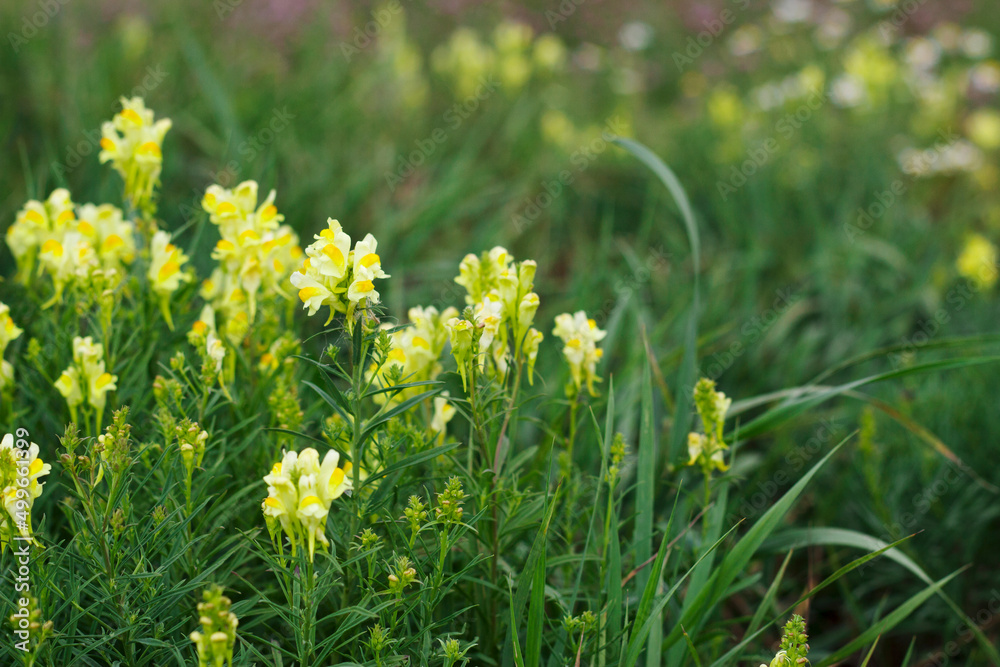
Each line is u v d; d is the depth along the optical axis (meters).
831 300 5.22
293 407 2.30
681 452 3.02
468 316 1.93
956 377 4.09
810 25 8.80
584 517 2.60
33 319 2.85
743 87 8.35
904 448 3.71
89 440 1.97
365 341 1.85
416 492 2.42
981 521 3.30
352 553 1.98
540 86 7.50
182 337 2.76
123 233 2.73
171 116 5.37
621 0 9.12
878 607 3.12
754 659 2.63
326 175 5.09
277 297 2.82
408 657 1.85
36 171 4.77
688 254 5.41
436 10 8.41
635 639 2.02
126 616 1.87
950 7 9.52
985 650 2.83
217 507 2.14
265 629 2.24
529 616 1.95
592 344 2.36
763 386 4.42
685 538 2.75
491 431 2.26
